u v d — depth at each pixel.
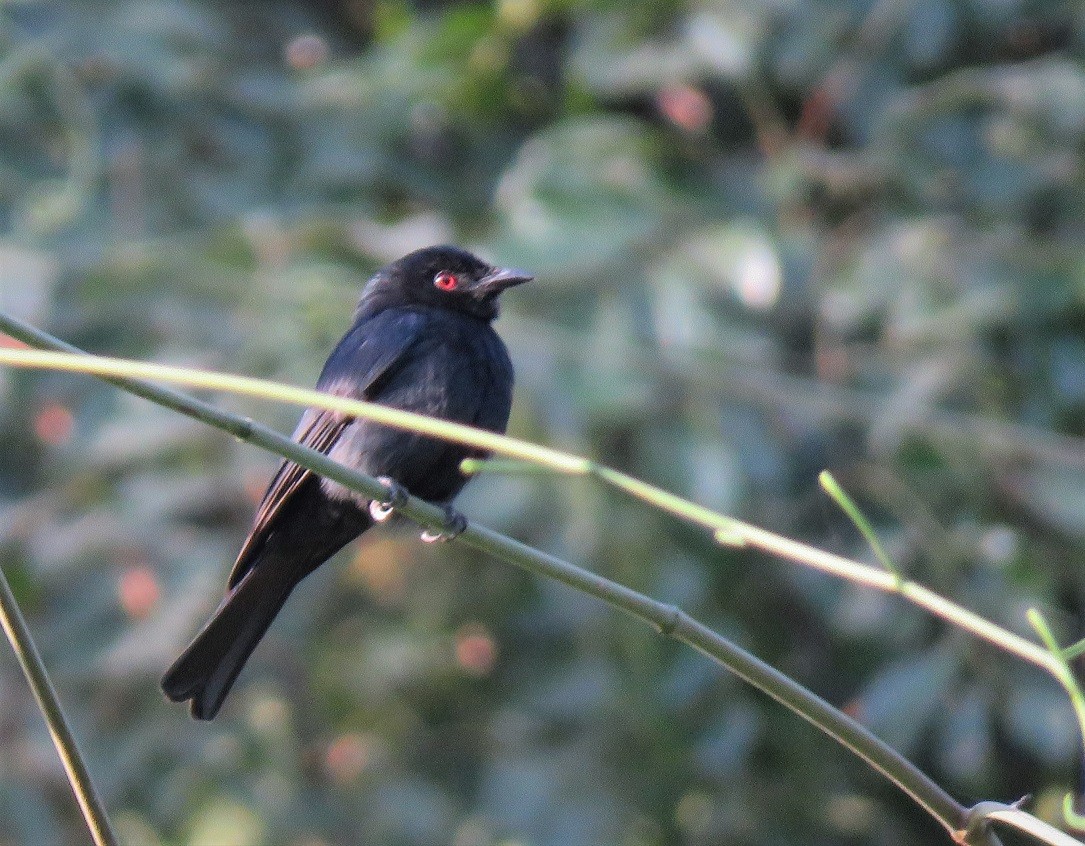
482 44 13.61
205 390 12.19
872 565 12.59
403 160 13.59
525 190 12.48
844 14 13.20
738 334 12.23
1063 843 4.79
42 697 4.79
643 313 12.08
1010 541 12.42
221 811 12.28
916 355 12.80
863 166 13.18
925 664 12.27
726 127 14.20
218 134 13.28
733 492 12.10
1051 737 12.08
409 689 12.91
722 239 12.23
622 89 13.81
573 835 12.13
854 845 13.08
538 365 11.95
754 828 12.70
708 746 12.45
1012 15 13.25
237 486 12.34
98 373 4.78
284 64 14.21
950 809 5.04
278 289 12.26
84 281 12.27
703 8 13.23
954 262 12.70
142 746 12.46
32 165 13.09
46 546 12.41
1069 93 12.86
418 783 12.58
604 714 12.46
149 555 12.45
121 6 12.87
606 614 12.41
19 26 12.52
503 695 12.83
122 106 13.08
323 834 12.52
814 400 12.45
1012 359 12.88
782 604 13.29
